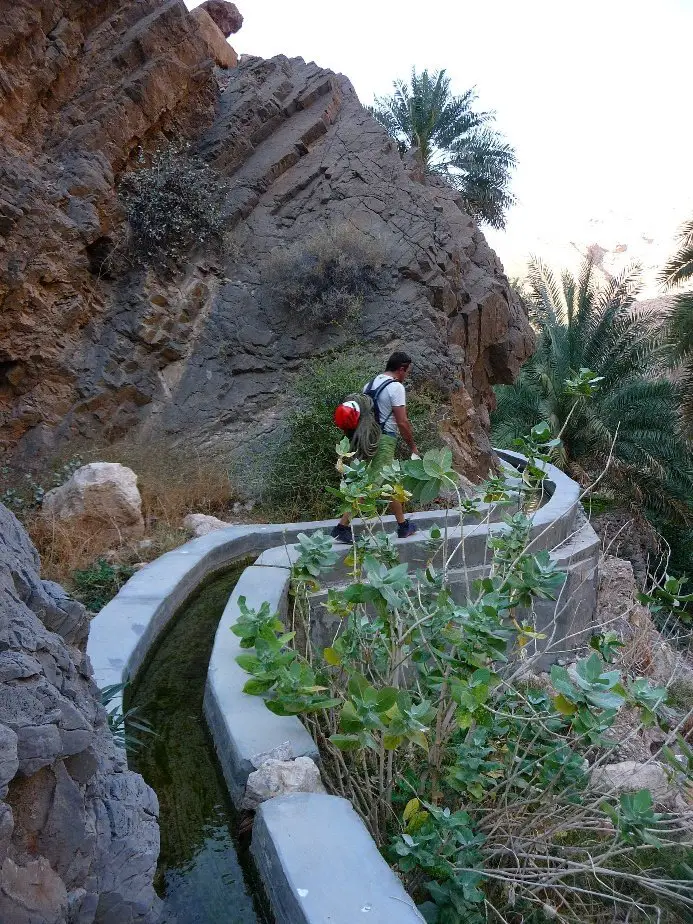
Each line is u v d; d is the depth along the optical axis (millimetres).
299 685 2791
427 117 24391
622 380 17891
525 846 2936
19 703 1632
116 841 1967
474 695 2646
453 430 8930
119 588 5441
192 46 9836
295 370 8859
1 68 8000
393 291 9109
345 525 5508
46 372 8039
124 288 8789
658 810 3674
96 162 8641
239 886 2479
